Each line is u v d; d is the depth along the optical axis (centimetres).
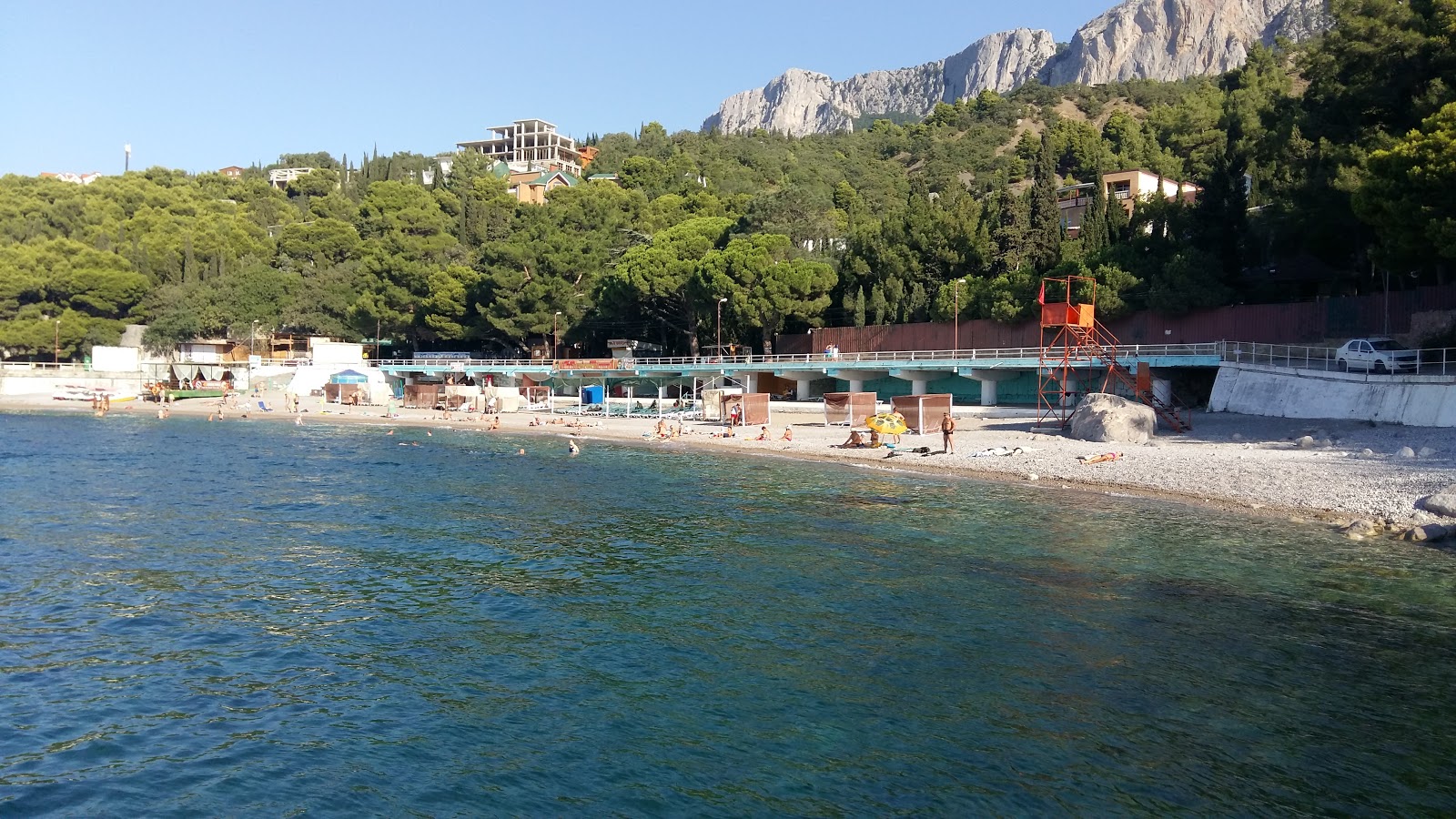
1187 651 1603
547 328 10306
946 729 1294
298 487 3803
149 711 1403
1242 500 3000
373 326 12131
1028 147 15838
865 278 8719
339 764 1220
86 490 3669
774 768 1186
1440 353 4347
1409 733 1267
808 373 7919
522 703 1413
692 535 2697
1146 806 1073
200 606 1970
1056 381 6369
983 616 1823
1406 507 2678
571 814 1083
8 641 1734
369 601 2009
